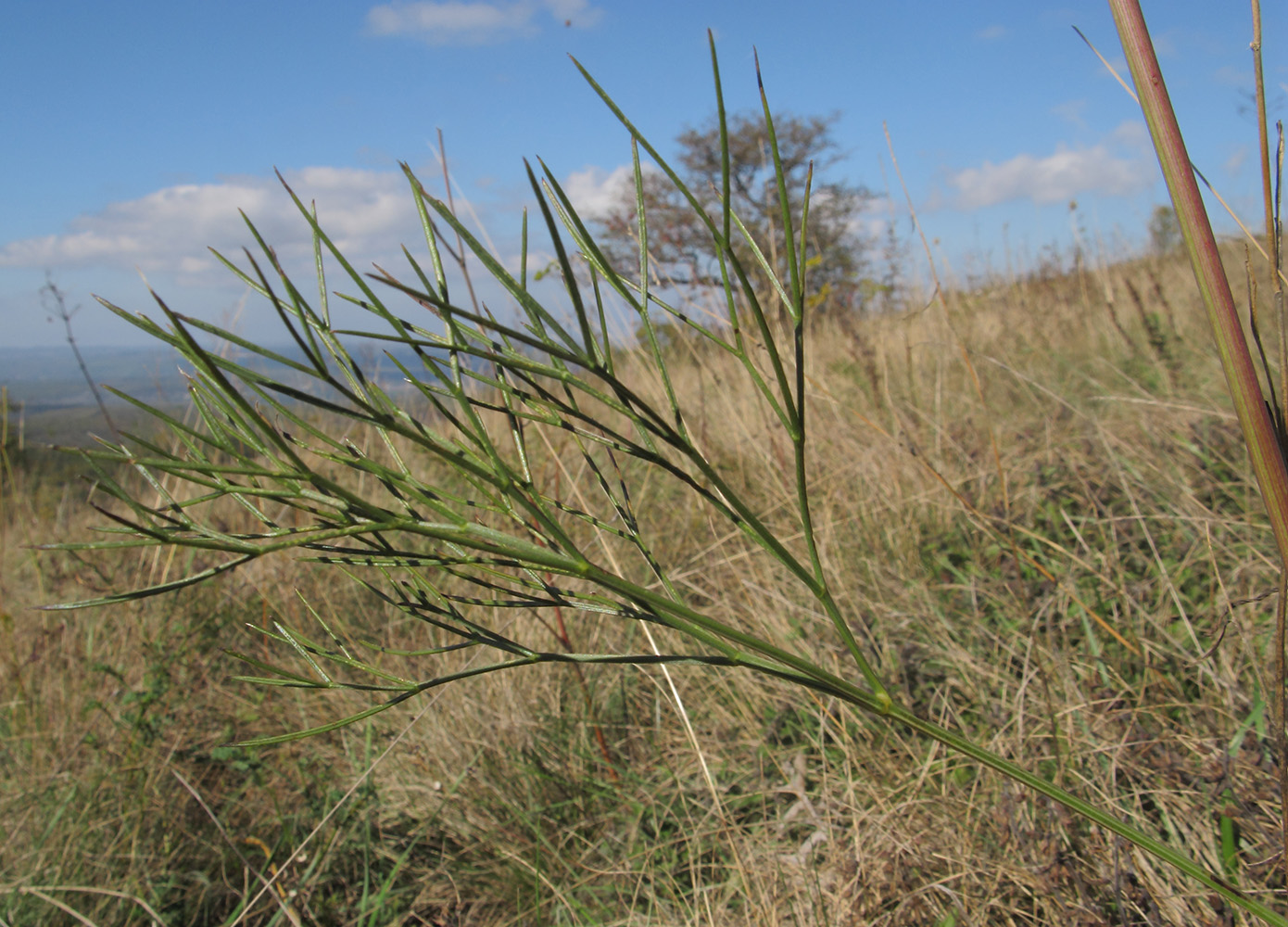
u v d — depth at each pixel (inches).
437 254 26.4
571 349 24.2
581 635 97.0
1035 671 70.0
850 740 70.7
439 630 102.4
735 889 62.8
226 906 73.5
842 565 100.0
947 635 83.4
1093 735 63.3
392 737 87.0
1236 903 29.5
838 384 164.2
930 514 110.0
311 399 21.8
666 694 87.0
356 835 76.5
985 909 51.9
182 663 102.0
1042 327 207.3
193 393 26.0
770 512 115.3
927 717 74.4
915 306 205.0
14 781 84.5
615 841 73.5
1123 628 76.7
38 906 68.4
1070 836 54.2
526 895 71.6
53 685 97.6
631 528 29.6
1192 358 158.6
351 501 23.5
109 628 113.6
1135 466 102.7
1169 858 30.4
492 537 24.8
